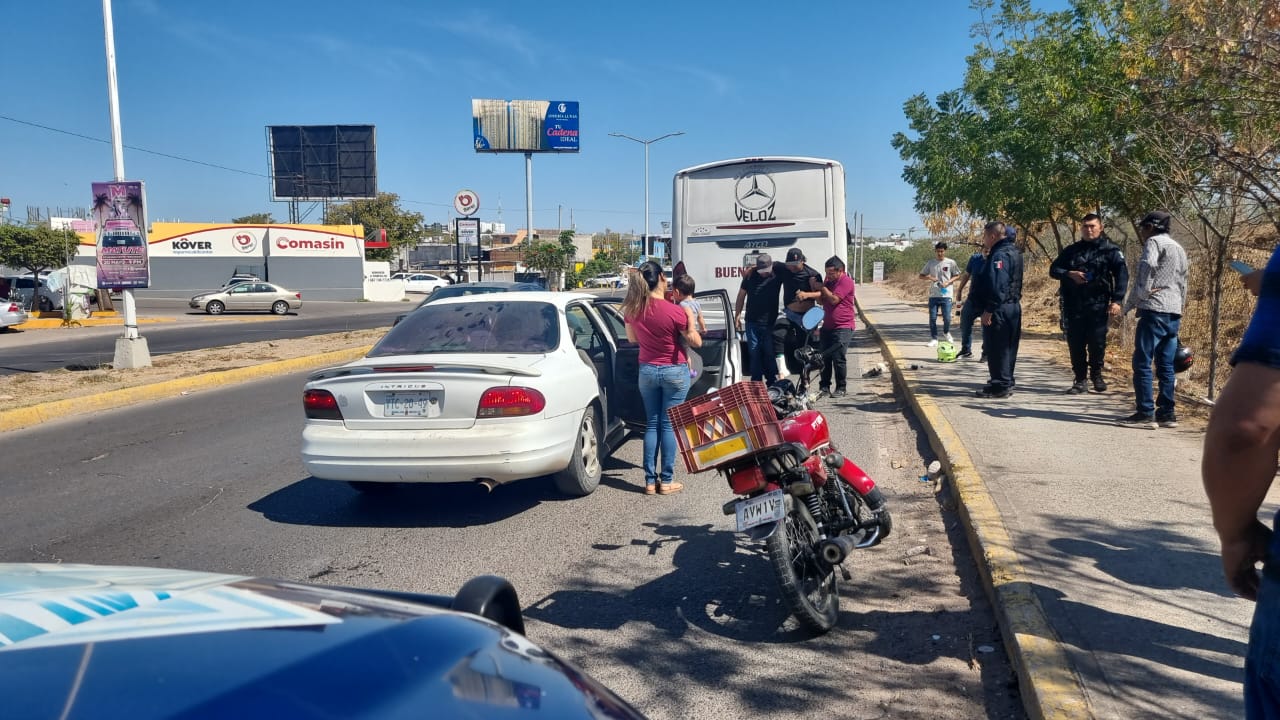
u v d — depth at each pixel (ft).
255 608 6.25
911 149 53.11
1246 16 24.21
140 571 7.91
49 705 4.56
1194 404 28.94
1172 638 12.49
